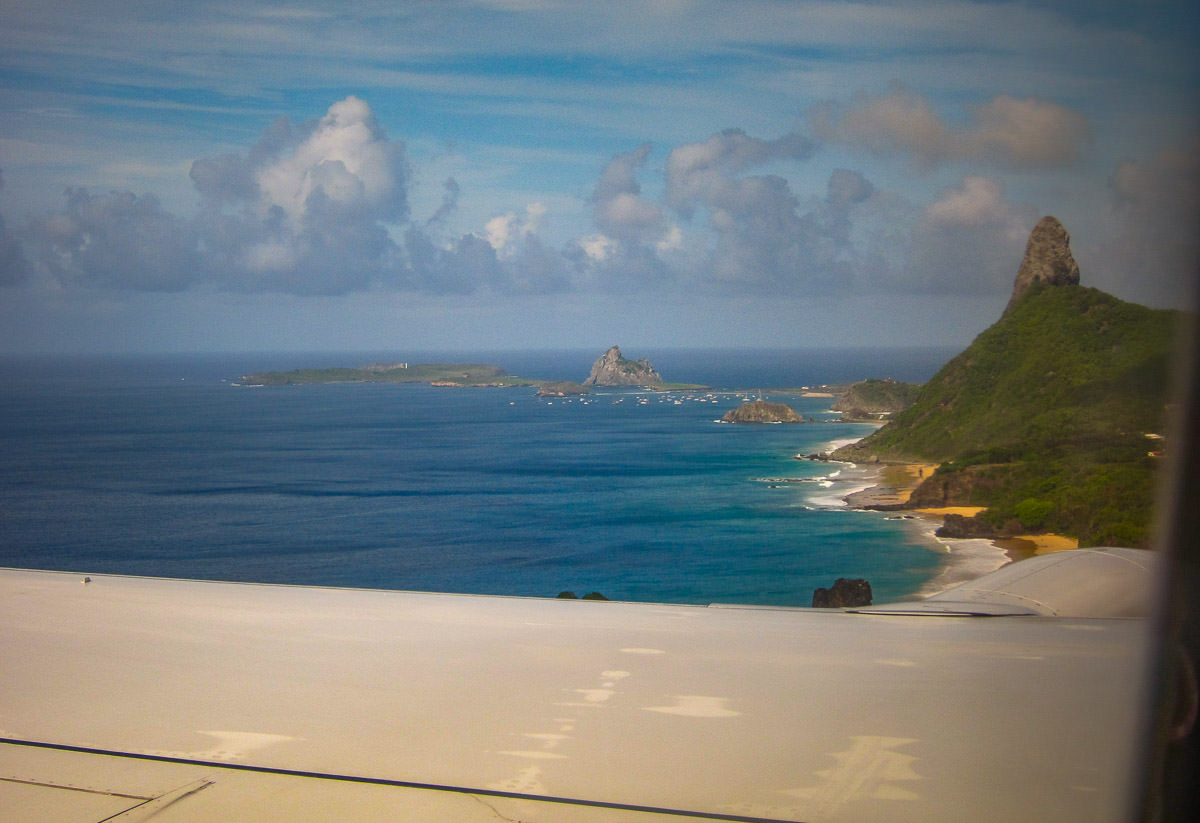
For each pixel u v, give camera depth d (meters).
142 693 1.45
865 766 1.07
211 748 1.22
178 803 1.06
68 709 1.38
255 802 1.05
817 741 1.15
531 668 1.49
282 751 1.20
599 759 1.13
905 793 1.00
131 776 1.14
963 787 1.00
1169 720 0.81
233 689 1.45
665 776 1.07
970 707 1.23
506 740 1.20
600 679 1.42
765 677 1.40
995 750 1.09
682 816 0.98
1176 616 0.79
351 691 1.42
